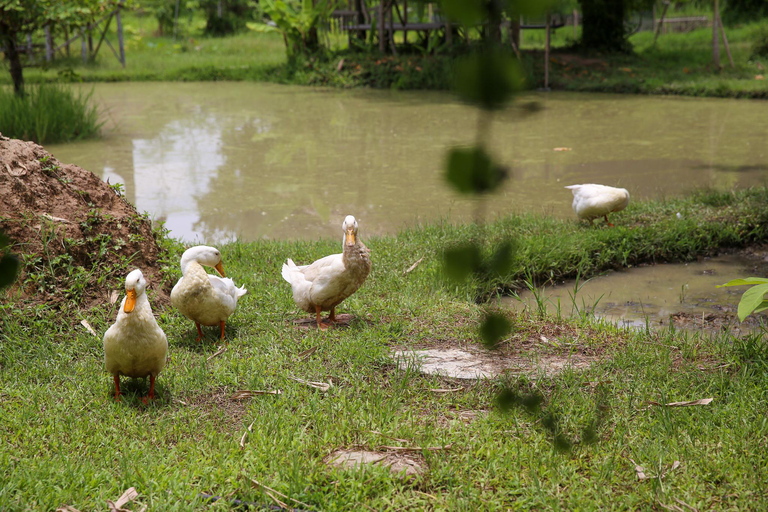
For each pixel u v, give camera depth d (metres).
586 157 12.52
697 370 4.64
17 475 3.36
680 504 3.18
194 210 9.43
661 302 6.42
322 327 5.45
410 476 3.49
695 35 31.70
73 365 4.77
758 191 9.12
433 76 22.78
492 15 0.53
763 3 33.06
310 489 3.34
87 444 3.76
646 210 8.70
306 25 24.81
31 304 5.28
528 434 3.87
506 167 0.58
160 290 5.93
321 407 4.18
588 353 5.11
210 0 38.22
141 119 17.17
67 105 14.52
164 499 3.22
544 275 6.93
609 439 3.80
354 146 13.82
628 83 20.97
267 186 10.77
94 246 5.79
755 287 4.35
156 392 4.41
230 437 3.87
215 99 20.66
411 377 4.68
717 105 18.17
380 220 8.92
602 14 25.52
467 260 0.70
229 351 5.00
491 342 0.88
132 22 41.56
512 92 0.56
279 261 6.96
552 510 3.18
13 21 13.96
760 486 3.29
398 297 6.09
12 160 5.75
